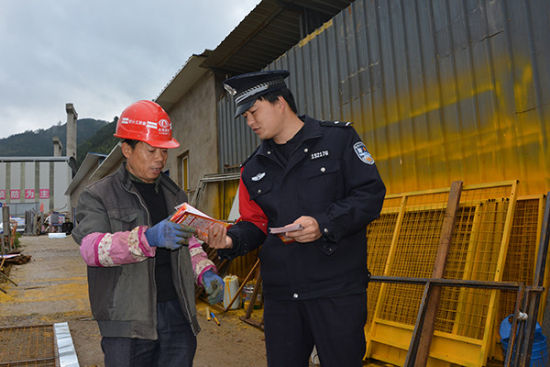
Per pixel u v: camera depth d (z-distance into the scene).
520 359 2.38
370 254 4.18
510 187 3.34
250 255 6.44
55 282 8.34
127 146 1.78
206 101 9.65
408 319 3.48
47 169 45.41
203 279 1.83
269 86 1.73
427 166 4.18
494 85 3.57
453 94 3.92
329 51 5.59
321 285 1.67
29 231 27.27
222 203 8.80
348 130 1.80
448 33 3.97
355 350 1.65
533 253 3.10
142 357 1.70
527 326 2.43
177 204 1.97
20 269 10.31
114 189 1.72
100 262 1.49
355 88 5.11
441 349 3.12
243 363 3.64
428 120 4.17
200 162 9.92
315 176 1.73
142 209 1.74
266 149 1.87
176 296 1.83
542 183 3.21
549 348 2.72
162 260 1.81
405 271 3.73
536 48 3.27
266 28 7.42
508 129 3.46
